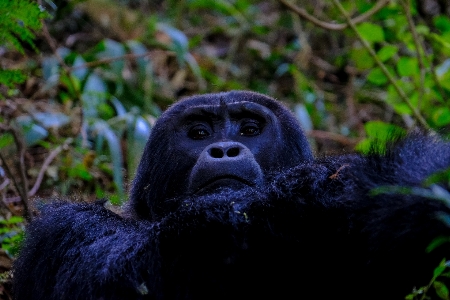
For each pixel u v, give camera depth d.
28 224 8.12
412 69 11.37
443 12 14.95
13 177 10.03
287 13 17.78
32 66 13.79
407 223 6.27
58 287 7.00
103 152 12.66
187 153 8.28
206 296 6.79
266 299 6.93
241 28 16.83
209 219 6.82
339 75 16.42
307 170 7.19
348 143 13.62
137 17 16.22
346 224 6.71
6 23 8.17
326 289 6.95
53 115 12.26
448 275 6.06
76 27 15.83
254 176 7.51
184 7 18.12
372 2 13.04
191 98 8.72
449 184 6.38
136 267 6.81
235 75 16.20
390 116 14.76
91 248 7.08
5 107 11.95
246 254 6.81
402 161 6.83
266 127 8.36
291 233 6.85
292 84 16.17
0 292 8.84
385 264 6.47
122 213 9.07
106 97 12.96
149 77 13.92
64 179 11.59
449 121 10.57
